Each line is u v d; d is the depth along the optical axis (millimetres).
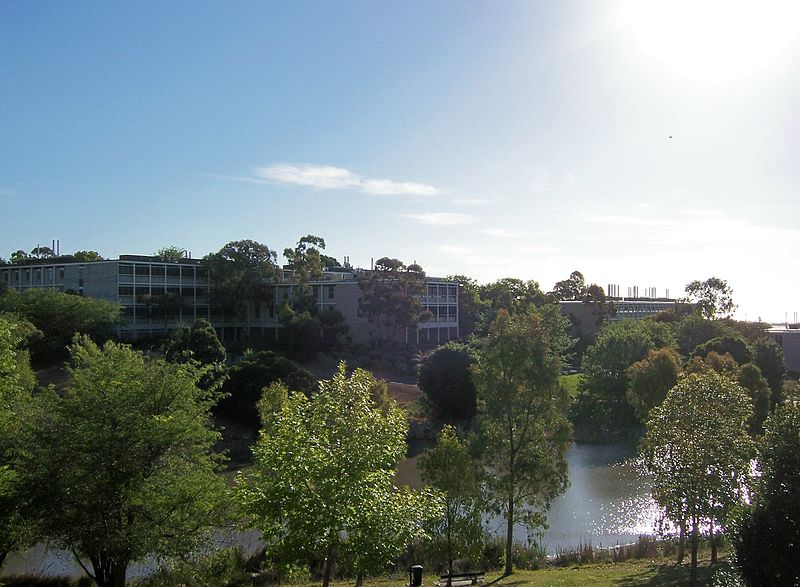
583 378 71500
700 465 18812
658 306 171625
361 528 15469
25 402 22062
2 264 115375
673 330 87312
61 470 18734
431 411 67562
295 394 18750
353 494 15359
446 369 66188
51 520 18375
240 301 99000
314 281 103938
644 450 21188
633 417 64562
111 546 18141
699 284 123562
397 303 92875
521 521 30891
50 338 74062
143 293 93125
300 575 19594
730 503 17859
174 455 20719
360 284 95562
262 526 16531
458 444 23859
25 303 75750
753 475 17484
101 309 79875
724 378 20516
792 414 13766
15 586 23250
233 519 20500
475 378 29672
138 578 24500
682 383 20250
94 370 21031
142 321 92562
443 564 27688
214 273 97812
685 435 19281
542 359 28062
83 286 93188
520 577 24688
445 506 21844
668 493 19797
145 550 18578
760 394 44938
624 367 65688
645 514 38188
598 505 40188
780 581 12867
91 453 19094
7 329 22922
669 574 21844
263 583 24297
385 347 95375
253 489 16375
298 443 15969
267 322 102750
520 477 27984
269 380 59688
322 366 84500
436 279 113875
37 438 19297
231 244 99812
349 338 94250
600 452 56719
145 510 19281
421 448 58062
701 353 68438
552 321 49344
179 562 20219
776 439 13703
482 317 102500
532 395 28203
